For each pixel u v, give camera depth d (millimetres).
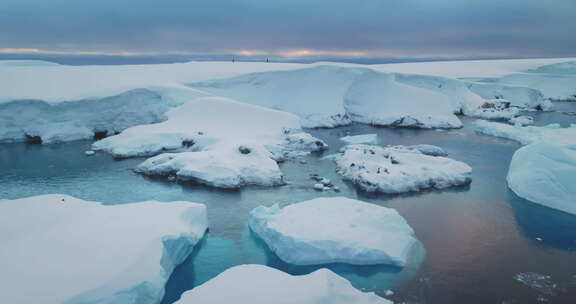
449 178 21500
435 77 49562
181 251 13180
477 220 16812
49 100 31094
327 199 16719
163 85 36625
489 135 34688
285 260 13531
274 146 26844
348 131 36500
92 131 32656
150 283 10219
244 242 14945
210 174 21328
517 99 52781
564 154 19375
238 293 9117
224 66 57250
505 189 20781
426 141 32031
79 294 8969
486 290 11664
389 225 14742
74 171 23375
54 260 10219
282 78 42844
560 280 12203
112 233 11938
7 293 8805
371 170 22109
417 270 12789
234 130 29750
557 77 64312
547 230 15805
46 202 14234
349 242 13445
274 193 20188
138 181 21766
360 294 9641
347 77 42625
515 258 13547
